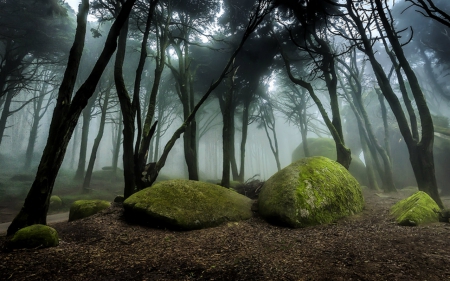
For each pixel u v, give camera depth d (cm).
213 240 510
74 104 562
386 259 335
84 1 649
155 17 1085
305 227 602
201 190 764
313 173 739
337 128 1085
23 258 357
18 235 421
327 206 659
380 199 1028
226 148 1199
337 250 391
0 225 964
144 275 317
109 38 602
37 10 1484
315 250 402
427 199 622
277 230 593
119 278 306
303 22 1148
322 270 309
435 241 405
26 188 1664
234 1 1577
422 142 769
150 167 893
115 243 489
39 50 1634
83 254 402
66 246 444
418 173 765
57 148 551
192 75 1605
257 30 1633
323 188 693
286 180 741
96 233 551
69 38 1669
